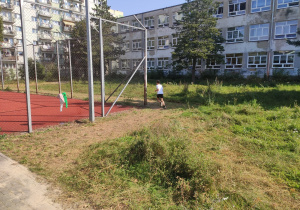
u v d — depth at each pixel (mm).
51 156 4406
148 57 38469
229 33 29141
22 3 5617
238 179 3400
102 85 8102
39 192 3150
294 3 24188
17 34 32781
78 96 14836
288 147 4781
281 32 25219
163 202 2885
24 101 12711
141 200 2930
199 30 24562
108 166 3793
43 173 3686
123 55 18562
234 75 27094
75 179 3473
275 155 4371
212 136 5633
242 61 28109
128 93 15320
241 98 11648
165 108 10164
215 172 3328
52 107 10617
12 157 4367
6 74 24219
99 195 3049
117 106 10805
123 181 3389
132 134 5691
